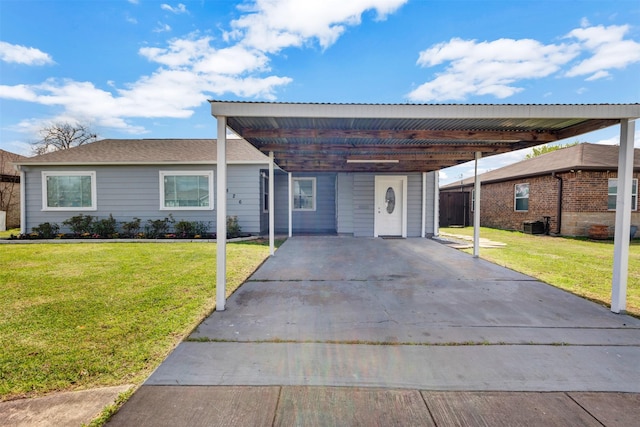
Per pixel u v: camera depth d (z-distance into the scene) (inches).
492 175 676.7
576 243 388.8
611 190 451.8
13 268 243.6
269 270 238.7
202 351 110.9
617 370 99.2
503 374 96.9
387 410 81.3
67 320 138.0
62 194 450.3
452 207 696.4
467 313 147.7
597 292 181.2
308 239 421.7
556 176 468.8
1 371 97.8
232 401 84.5
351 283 202.1
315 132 200.8
